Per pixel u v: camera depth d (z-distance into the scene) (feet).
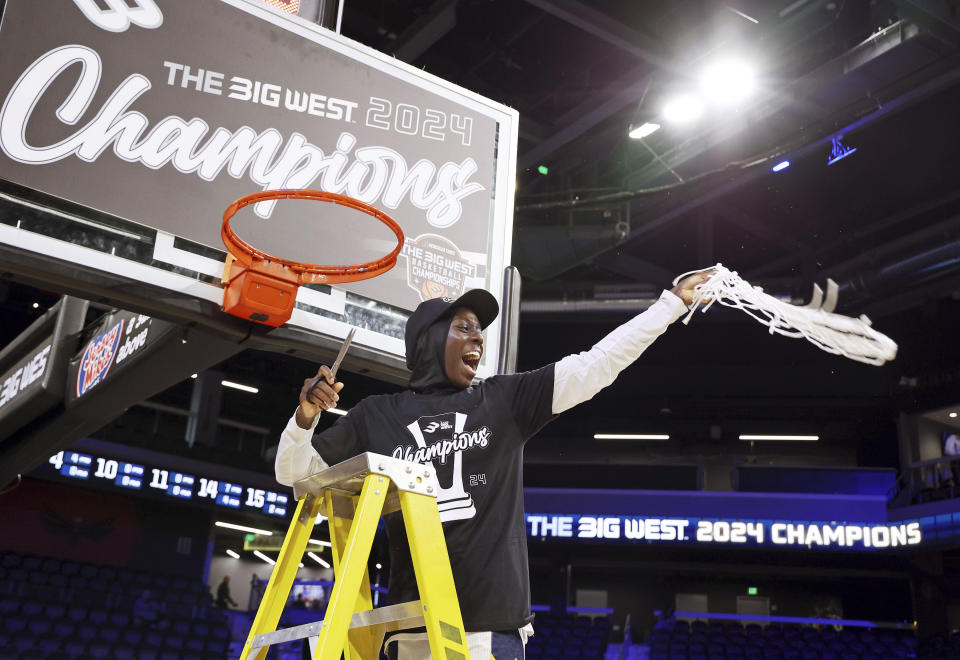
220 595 66.44
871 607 69.72
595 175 51.65
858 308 60.64
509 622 6.48
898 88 40.34
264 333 11.64
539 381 7.22
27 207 10.58
